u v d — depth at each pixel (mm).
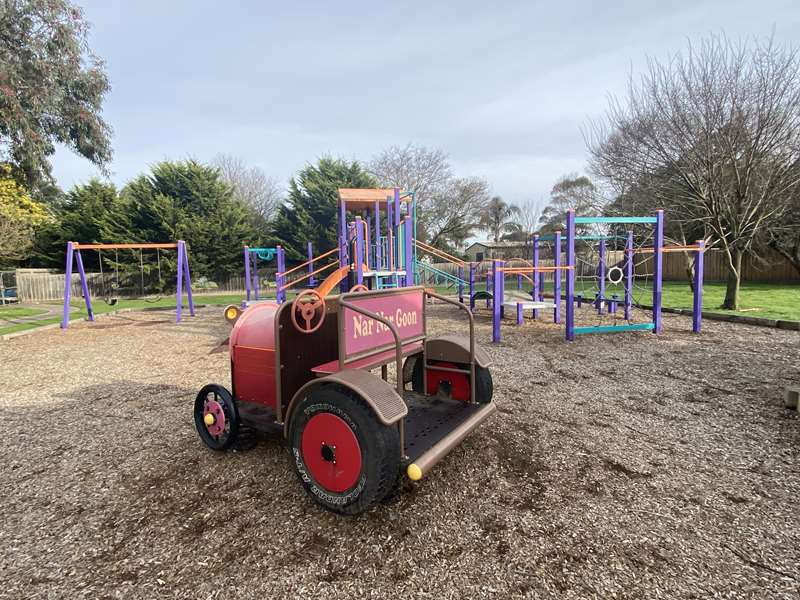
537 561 2127
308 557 2195
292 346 2969
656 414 4105
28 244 19578
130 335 9836
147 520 2568
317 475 2543
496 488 2818
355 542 2309
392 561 2152
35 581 2080
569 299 7898
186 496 2822
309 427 2561
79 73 16172
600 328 8094
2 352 8047
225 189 26688
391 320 3143
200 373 6180
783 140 9062
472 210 35875
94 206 24766
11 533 2486
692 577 2002
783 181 9336
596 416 4082
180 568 2141
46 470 3273
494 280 7969
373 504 2375
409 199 11242
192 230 24156
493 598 1896
